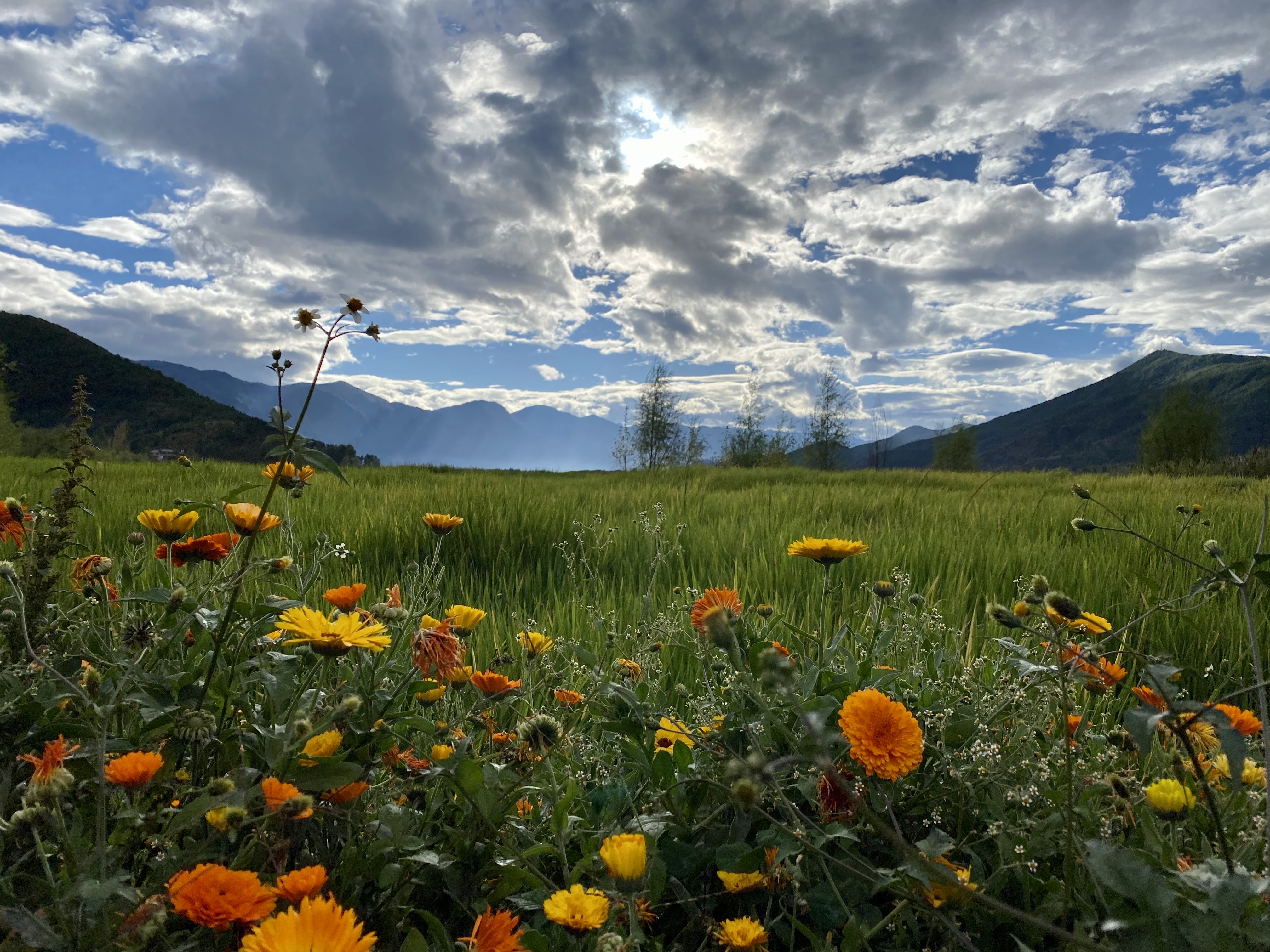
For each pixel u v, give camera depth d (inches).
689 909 47.1
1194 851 47.4
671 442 1747.0
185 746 44.5
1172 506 286.7
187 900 29.8
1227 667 112.7
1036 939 41.9
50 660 50.6
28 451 905.5
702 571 162.1
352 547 183.3
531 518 221.8
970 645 88.9
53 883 31.9
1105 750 59.9
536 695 81.8
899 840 25.0
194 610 48.7
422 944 34.2
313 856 46.3
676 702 86.5
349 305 46.3
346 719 47.6
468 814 47.6
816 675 53.5
